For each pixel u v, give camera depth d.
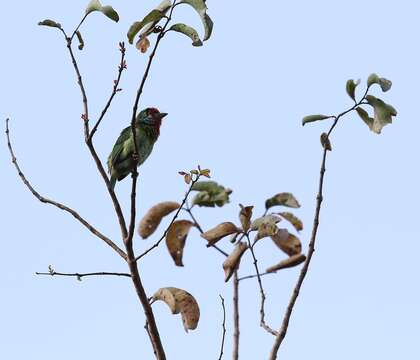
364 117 7.52
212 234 8.07
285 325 6.73
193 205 9.24
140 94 7.35
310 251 6.93
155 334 7.26
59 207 7.73
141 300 7.34
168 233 9.09
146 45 7.18
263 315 7.36
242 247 7.88
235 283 7.75
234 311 7.51
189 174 7.80
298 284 6.84
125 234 7.34
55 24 7.62
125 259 7.37
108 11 7.49
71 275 7.50
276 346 6.67
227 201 9.28
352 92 7.56
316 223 7.01
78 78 7.59
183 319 7.37
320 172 7.16
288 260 7.87
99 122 7.46
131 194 7.30
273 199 8.84
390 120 7.47
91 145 7.49
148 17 7.07
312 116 7.47
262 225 7.99
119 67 7.29
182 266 9.10
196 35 7.04
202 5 7.00
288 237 8.39
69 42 7.65
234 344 7.25
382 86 7.47
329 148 7.26
